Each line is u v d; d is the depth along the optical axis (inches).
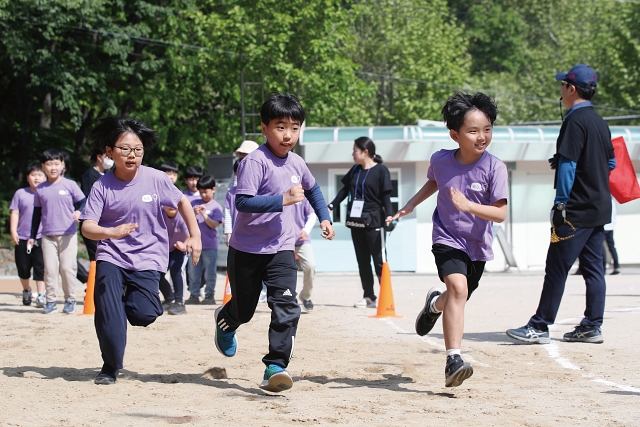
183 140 1673.2
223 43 1478.8
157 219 327.3
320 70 1514.5
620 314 551.5
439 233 306.2
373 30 1979.6
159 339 447.8
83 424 249.6
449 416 258.5
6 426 248.1
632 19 2086.6
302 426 246.1
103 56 1518.2
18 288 848.9
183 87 1668.3
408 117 1904.5
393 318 548.7
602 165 418.9
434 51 1939.0
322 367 357.7
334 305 642.8
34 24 1284.4
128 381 323.3
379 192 611.5
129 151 317.1
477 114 297.6
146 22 1565.0
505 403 278.7
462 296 297.0
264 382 291.4
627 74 2070.6
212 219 653.3
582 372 340.5
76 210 585.6
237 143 1626.5
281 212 301.3
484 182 302.7
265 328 497.4
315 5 1476.4
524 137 1136.8
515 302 650.8
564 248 417.7
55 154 574.9
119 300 319.0
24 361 377.4
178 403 281.1
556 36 2775.6
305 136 1095.0
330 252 1102.4
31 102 1488.7
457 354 292.5
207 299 658.8
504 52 2933.1
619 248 1179.9
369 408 270.8
